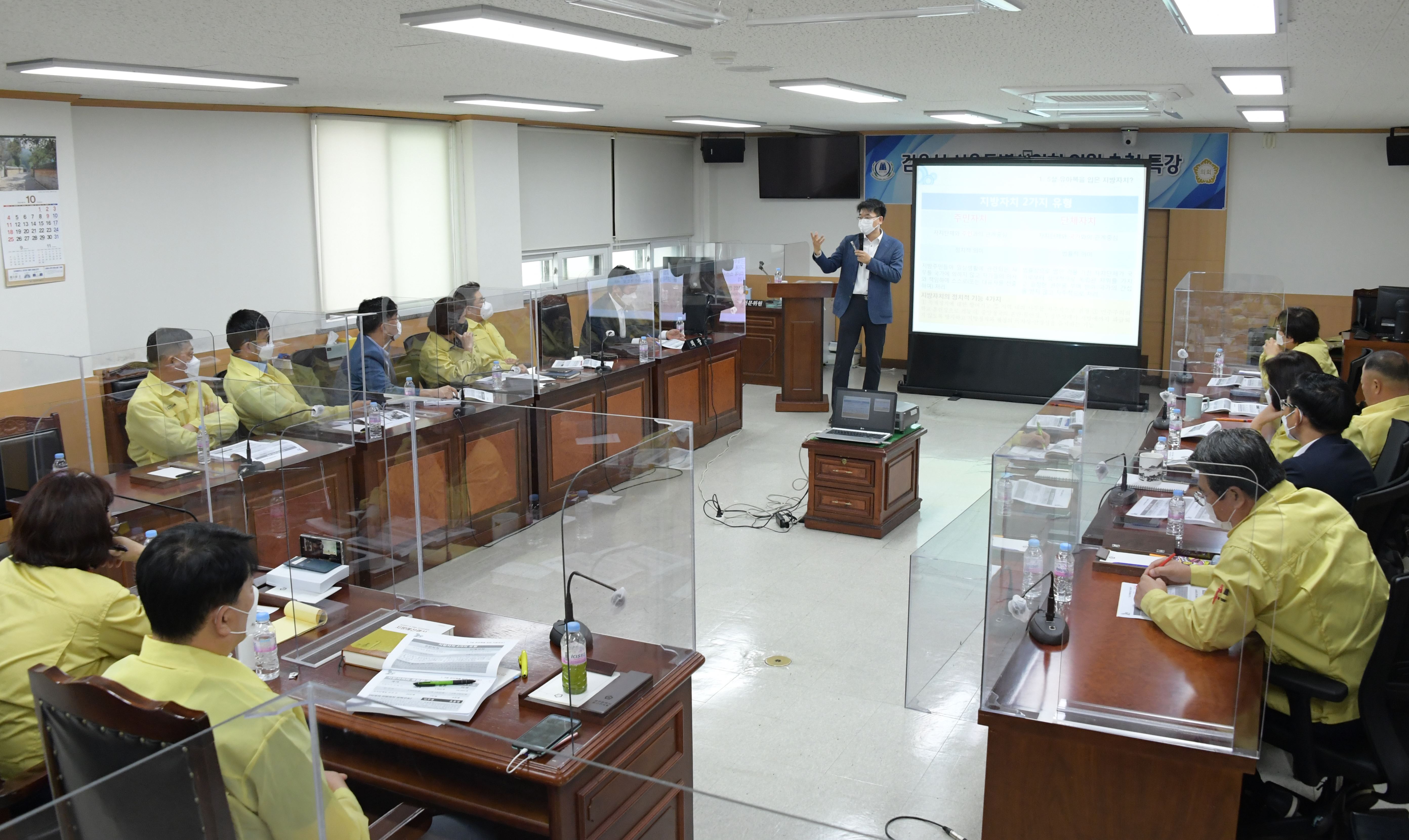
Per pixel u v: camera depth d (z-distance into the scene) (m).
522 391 5.92
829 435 5.81
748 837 1.81
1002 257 9.33
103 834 1.41
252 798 1.54
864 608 4.77
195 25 3.31
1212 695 2.40
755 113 8.22
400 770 2.30
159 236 6.67
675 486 2.72
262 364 5.22
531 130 9.66
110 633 2.39
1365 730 2.42
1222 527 2.73
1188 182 9.96
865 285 7.63
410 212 8.51
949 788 3.27
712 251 11.09
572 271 10.56
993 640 2.52
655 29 3.46
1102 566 3.21
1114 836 2.40
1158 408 5.80
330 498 3.34
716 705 3.84
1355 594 2.50
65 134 5.91
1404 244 9.45
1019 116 8.28
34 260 5.79
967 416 8.88
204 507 3.79
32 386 5.21
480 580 3.87
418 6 2.99
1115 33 3.49
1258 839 2.56
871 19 3.20
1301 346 6.04
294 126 7.50
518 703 2.37
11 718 2.29
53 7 2.94
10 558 2.41
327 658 2.63
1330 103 6.40
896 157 11.12
